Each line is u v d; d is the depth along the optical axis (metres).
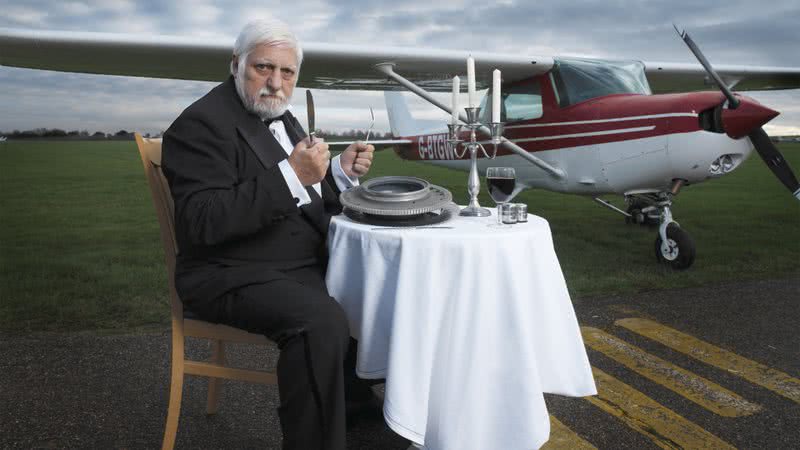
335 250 1.71
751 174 15.82
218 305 1.62
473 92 2.00
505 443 1.56
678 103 4.41
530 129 5.72
